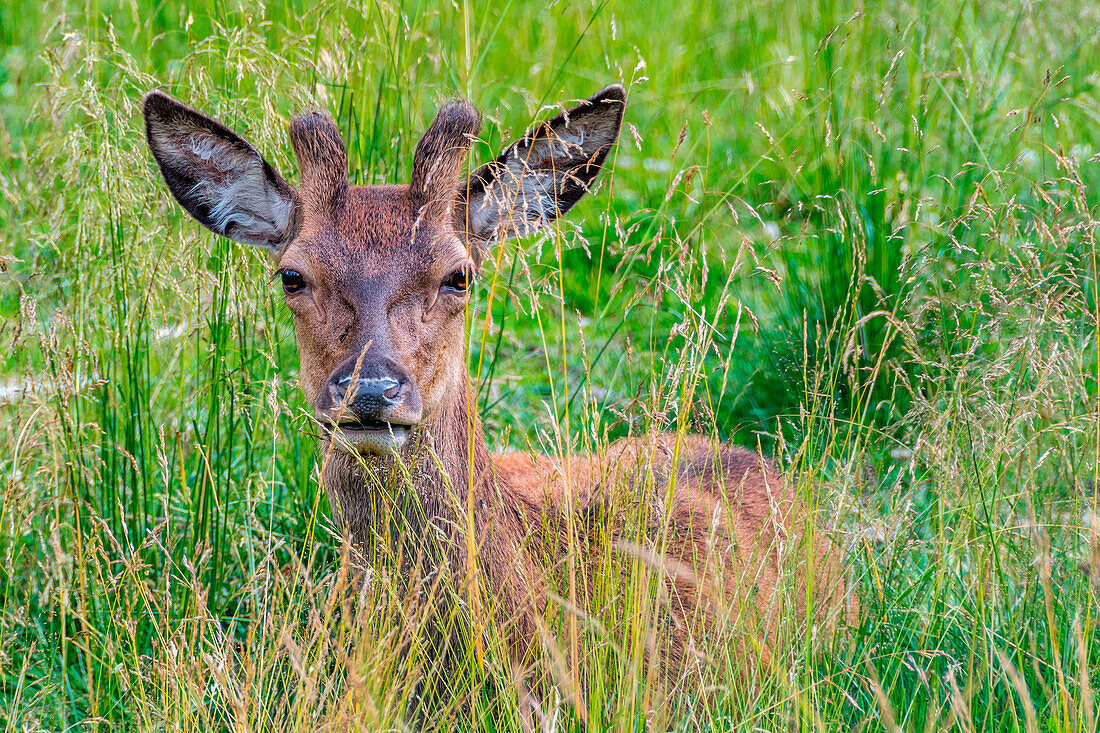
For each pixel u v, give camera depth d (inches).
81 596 296.4
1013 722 274.8
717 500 360.8
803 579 318.3
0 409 362.9
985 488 330.3
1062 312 364.5
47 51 414.3
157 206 386.9
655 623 267.9
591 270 559.8
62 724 303.7
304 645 275.9
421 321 283.6
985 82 546.3
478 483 295.6
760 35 692.1
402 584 285.6
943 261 431.2
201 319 383.6
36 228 454.9
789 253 524.7
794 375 462.3
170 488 375.6
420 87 446.9
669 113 650.2
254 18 432.5
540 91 641.0
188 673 271.7
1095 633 299.7
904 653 288.4
